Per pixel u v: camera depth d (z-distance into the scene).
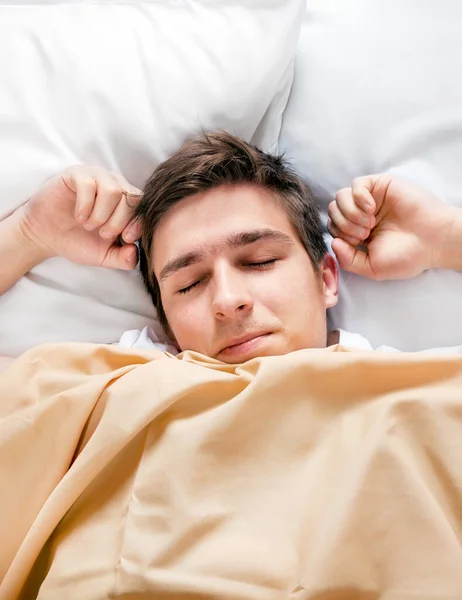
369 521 0.53
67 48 0.80
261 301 0.69
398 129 0.82
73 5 0.82
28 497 0.60
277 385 0.59
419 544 0.51
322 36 0.86
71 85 0.80
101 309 0.86
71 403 0.62
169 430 0.59
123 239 0.80
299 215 0.78
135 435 0.59
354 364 0.59
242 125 0.85
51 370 0.67
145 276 0.84
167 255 0.74
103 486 0.60
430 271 0.81
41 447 0.61
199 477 0.56
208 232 0.71
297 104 0.88
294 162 0.89
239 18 0.81
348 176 0.87
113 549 0.56
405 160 0.83
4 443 0.60
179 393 0.59
